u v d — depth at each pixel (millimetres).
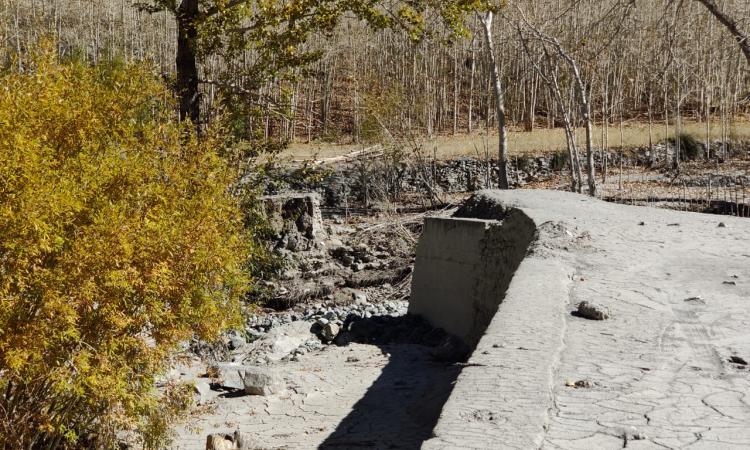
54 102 9078
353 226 32562
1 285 7754
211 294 10055
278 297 21656
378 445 9672
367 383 12641
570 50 43594
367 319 16688
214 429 10750
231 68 20234
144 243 8578
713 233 11547
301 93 60469
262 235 18672
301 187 39094
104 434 8898
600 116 59969
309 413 11258
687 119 55312
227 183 10797
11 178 7676
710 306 7793
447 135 56625
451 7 20969
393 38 64625
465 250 15008
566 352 6285
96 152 9500
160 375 10055
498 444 4387
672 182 39906
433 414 10555
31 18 49188
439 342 15125
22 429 8320
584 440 4520
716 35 50906
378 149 41281
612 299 8070
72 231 8500
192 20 19672
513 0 39969
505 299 7906
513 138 49312
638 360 6094
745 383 5559
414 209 37250
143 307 8914
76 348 8312
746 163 44562
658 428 4711
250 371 12211
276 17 19234
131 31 61812
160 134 10500
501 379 5496
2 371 8398
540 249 10469
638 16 50406
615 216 12852
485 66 53875
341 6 19750
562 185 40906
